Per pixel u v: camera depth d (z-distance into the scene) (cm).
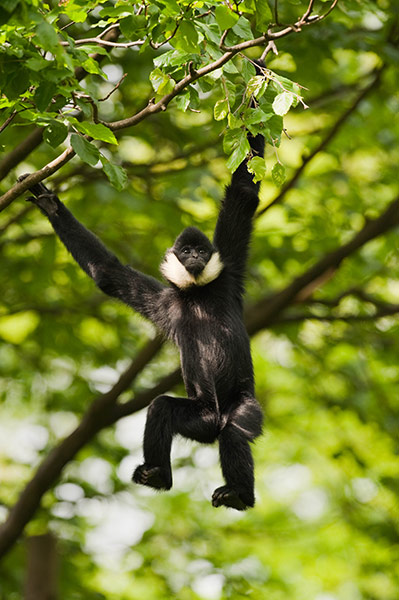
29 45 684
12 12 618
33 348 1686
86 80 1305
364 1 1297
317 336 1717
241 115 745
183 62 745
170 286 976
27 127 1415
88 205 1524
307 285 1462
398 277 1667
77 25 1313
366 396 1662
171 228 1510
